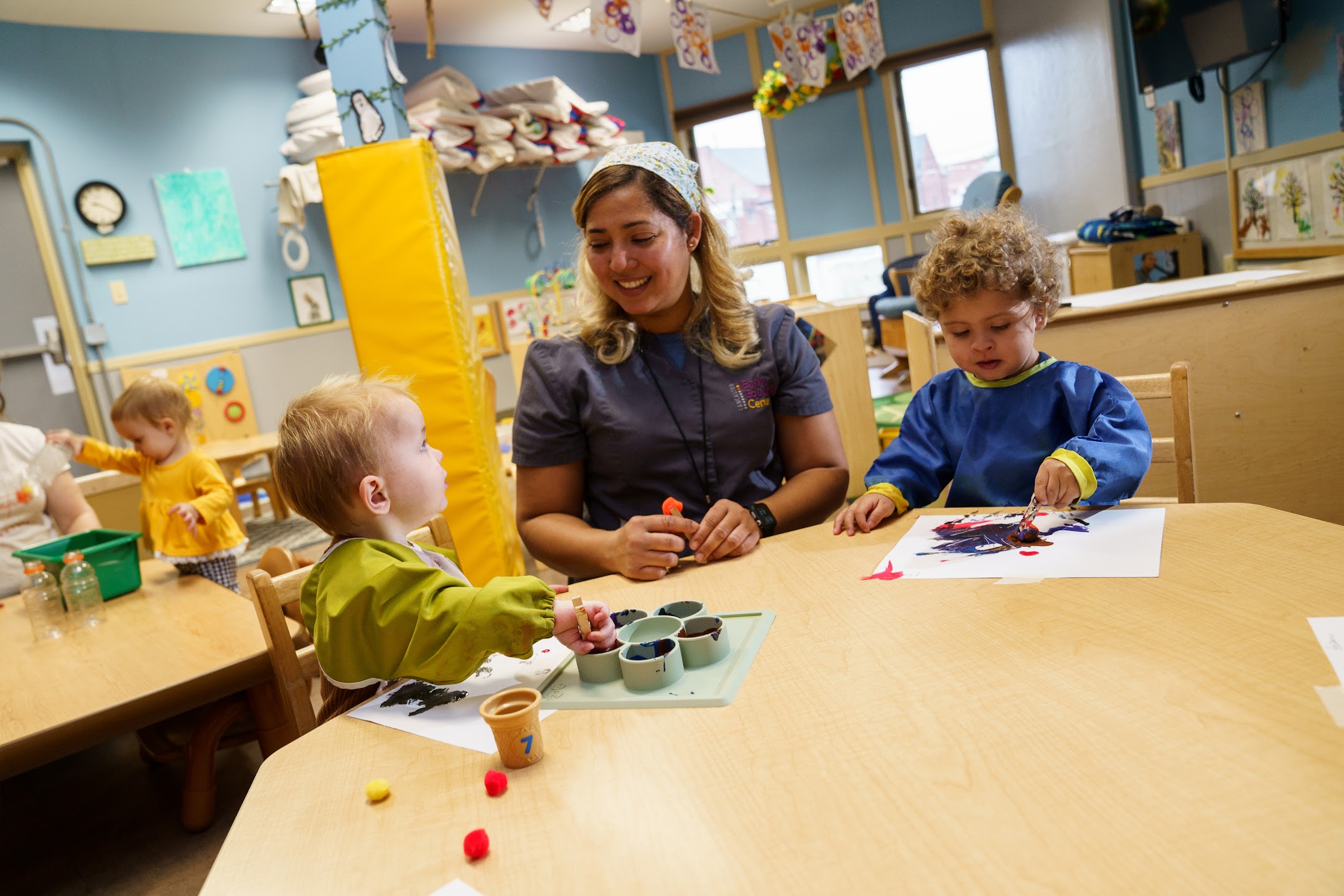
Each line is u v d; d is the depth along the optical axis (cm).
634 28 312
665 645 99
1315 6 373
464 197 723
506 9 672
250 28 594
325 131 597
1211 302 231
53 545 239
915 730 78
